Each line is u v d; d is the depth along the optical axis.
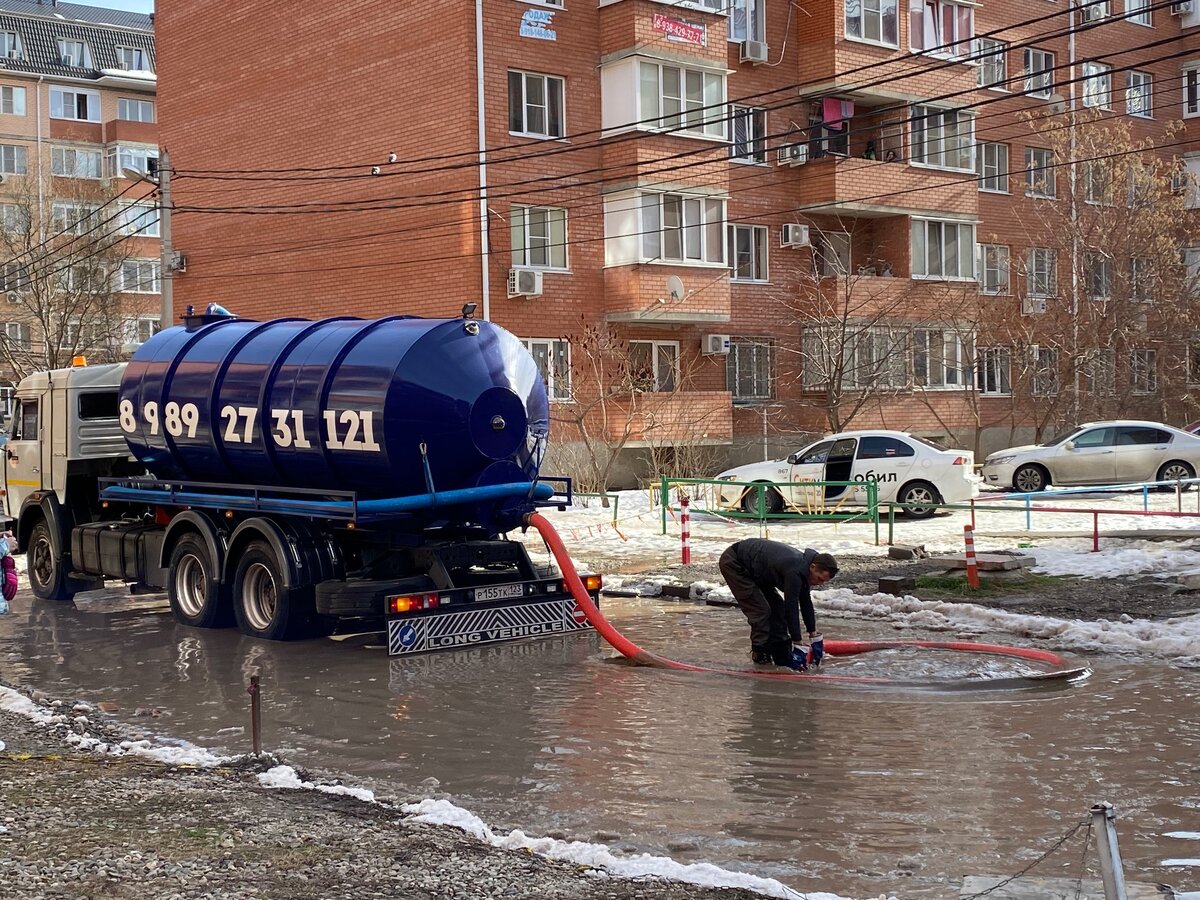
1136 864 6.01
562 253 30.12
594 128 30.50
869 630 12.65
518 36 29.28
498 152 28.92
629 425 29.16
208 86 35.47
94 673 11.59
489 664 11.51
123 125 59.69
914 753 8.06
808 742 8.39
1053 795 7.12
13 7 65.31
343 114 31.59
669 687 10.27
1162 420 36.22
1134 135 42.03
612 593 15.82
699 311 31.03
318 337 13.06
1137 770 7.58
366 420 12.10
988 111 38.28
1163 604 13.22
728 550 11.05
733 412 32.97
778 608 11.00
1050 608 13.34
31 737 8.95
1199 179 37.97
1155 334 35.03
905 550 17.16
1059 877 5.84
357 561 13.30
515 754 8.32
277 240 33.72
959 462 23.25
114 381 16.30
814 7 34.28
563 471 28.62
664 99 30.56
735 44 33.16
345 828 6.44
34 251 45.59
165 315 26.48
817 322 32.66
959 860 6.14
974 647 11.25
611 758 8.14
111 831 6.34
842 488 23.36
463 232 28.91
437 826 6.54
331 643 12.86
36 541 16.91
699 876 5.73
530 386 12.85
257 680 8.36
